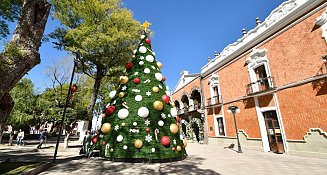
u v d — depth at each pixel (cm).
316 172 577
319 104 858
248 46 1323
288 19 1025
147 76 893
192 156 923
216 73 1741
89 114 1362
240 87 1396
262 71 1218
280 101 1059
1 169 510
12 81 479
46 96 2412
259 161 784
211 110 1792
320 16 861
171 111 855
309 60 912
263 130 1173
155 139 732
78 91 1917
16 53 482
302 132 929
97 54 1296
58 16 1252
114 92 936
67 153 1101
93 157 821
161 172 561
